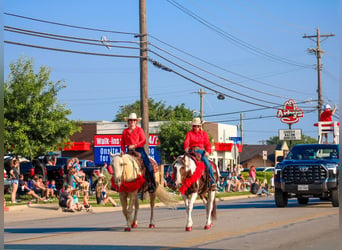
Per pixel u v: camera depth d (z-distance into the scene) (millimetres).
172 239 12289
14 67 29531
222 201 29344
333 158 21375
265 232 13438
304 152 22000
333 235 12789
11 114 28719
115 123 62000
